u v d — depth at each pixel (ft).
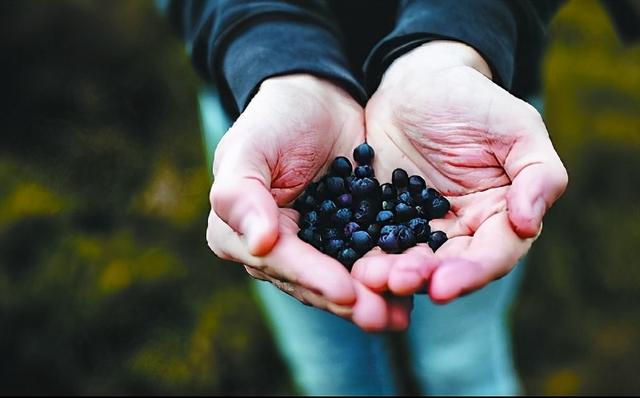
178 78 3.23
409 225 1.38
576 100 3.01
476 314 2.07
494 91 1.43
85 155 3.14
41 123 3.22
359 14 1.85
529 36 1.73
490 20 1.64
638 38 1.94
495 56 1.61
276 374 2.68
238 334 2.68
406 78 1.57
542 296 2.81
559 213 2.88
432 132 1.48
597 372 2.71
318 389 2.15
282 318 2.13
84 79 3.26
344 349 2.08
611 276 2.84
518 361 2.75
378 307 1.20
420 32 1.62
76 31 3.22
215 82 1.69
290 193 1.48
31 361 2.69
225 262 2.79
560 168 1.30
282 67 1.56
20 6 3.18
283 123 1.43
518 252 1.26
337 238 1.41
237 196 1.26
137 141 3.19
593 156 2.91
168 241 2.86
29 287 2.73
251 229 1.22
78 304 2.72
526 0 1.70
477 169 1.45
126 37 3.24
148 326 2.72
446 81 1.48
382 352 2.09
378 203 1.50
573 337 2.78
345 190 1.51
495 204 1.39
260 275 1.34
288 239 1.25
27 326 2.71
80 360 2.71
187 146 3.12
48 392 2.69
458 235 1.41
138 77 3.25
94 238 2.88
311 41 1.63
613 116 2.99
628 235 2.86
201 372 2.65
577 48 3.20
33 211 2.87
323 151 1.53
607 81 3.07
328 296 1.20
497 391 2.15
